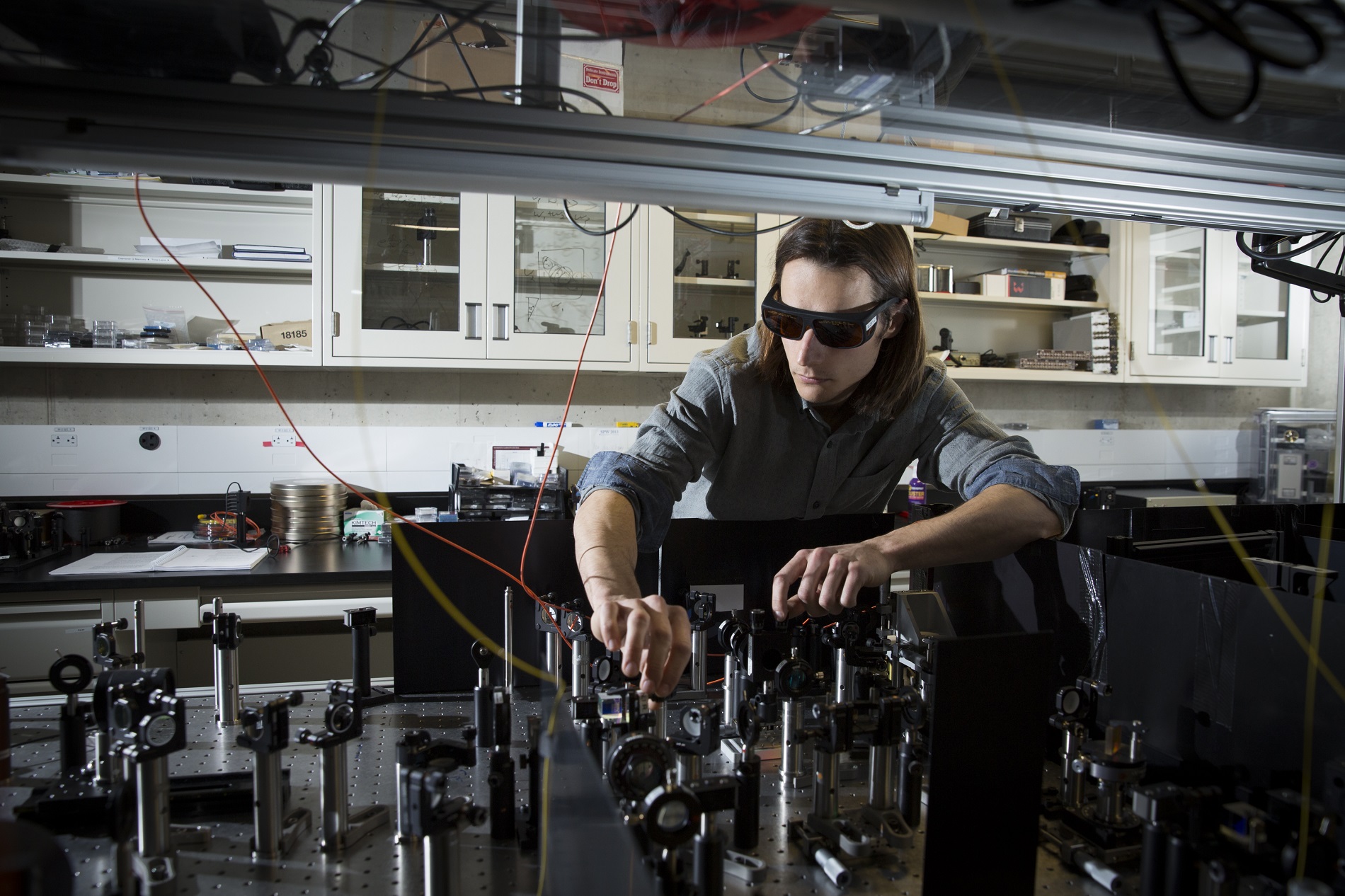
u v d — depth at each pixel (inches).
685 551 37.7
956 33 24.0
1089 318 115.9
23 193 89.7
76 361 83.7
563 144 27.3
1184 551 37.1
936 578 41.1
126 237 92.5
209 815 26.4
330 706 24.3
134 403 95.8
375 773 29.0
